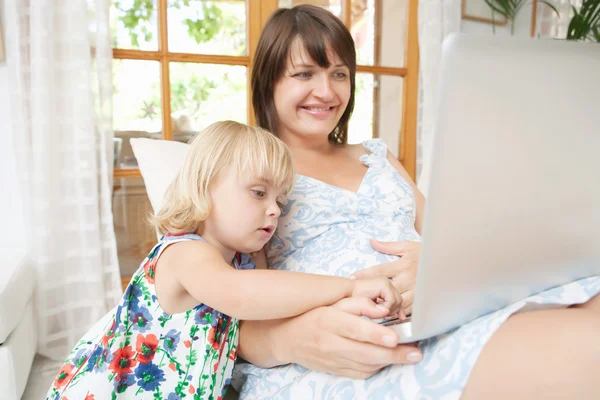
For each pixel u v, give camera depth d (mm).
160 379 809
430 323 508
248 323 848
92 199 1686
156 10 1940
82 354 866
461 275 482
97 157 1756
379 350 583
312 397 692
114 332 800
